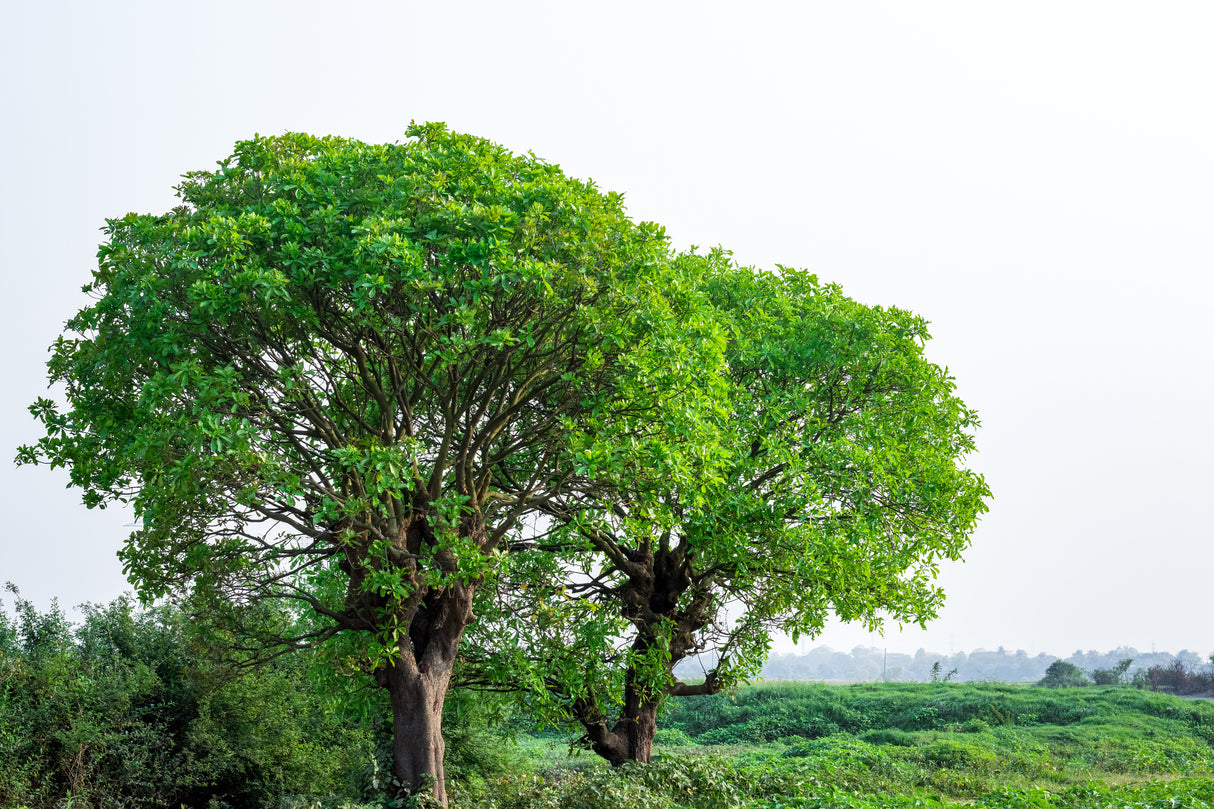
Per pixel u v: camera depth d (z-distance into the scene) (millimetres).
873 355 19625
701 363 15234
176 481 12914
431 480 15180
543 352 14562
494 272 13125
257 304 13070
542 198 13750
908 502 19547
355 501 13234
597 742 19453
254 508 14484
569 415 15555
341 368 15359
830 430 19375
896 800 18234
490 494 16266
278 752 19719
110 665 19688
